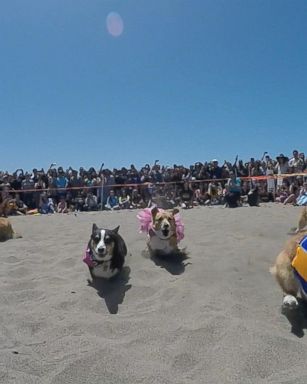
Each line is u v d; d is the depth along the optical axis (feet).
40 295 6.55
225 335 4.95
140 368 4.35
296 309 5.67
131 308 6.09
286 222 11.73
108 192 21.67
